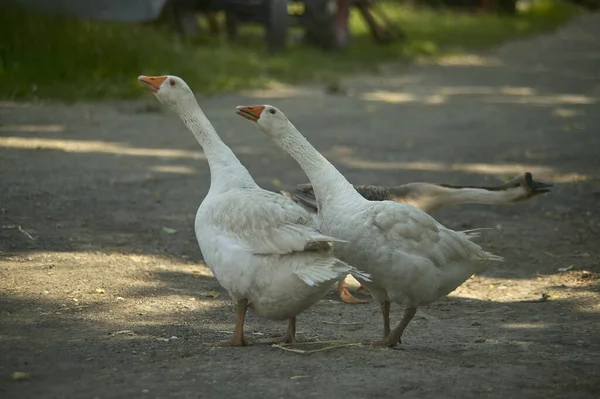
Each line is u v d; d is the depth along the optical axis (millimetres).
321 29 31875
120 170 14492
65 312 7953
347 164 15906
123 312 8086
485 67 32656
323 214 7461
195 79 23469
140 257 10117
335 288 9914
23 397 5824
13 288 8555
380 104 23344
